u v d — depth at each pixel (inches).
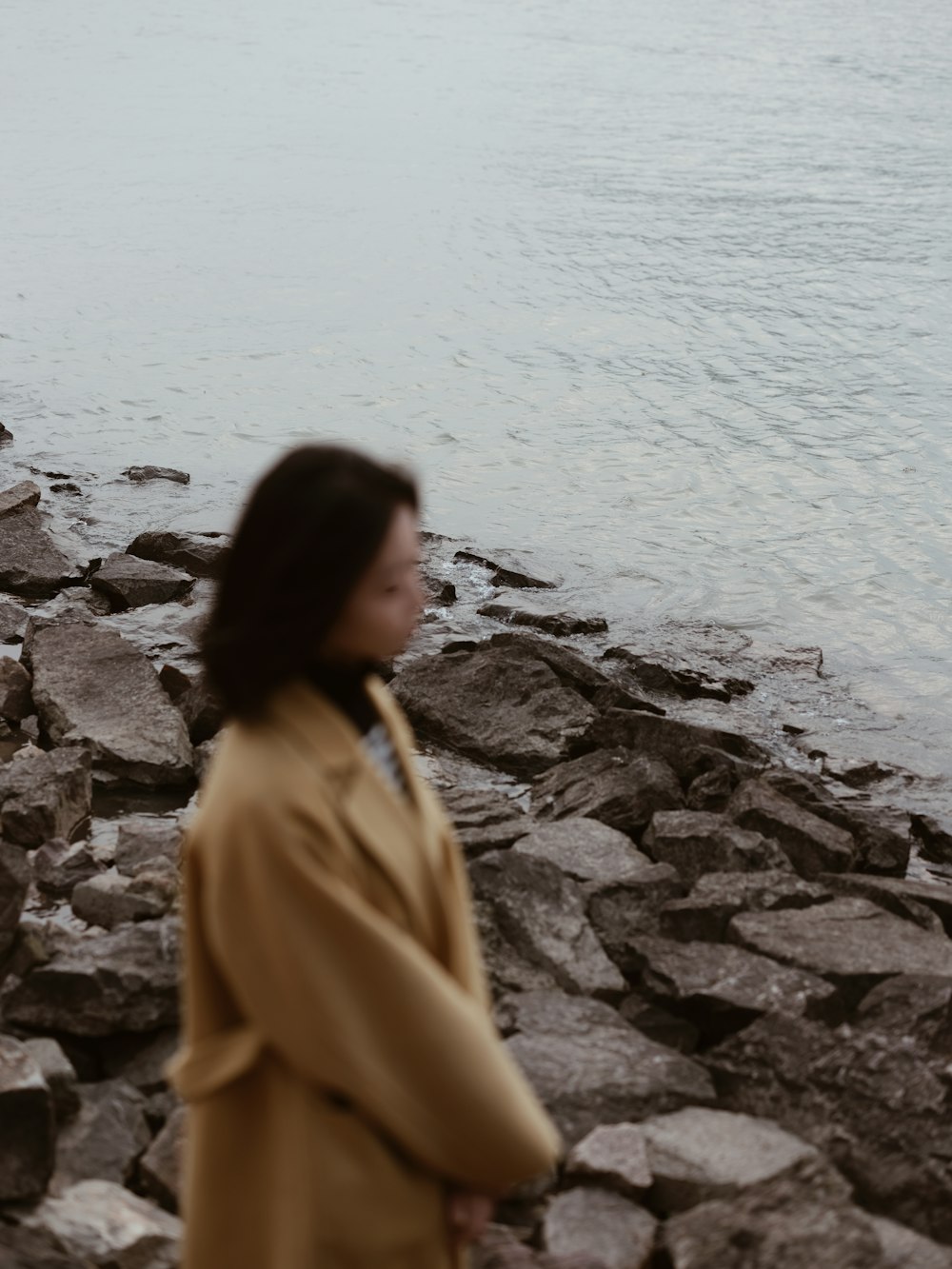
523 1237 125.5
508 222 761.6
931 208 792.9
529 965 170.7
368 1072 69.7
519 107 1142.3
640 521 387.9
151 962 152.1
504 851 182.7
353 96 1198.9
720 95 1198.3
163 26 1622.8
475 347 553.0
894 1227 126.7
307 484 72.0
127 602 318.3
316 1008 69.2
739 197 816.3
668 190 834.2
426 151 957.2
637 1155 130.0
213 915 71.8
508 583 345.4
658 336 564.7
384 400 491.5
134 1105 139.3
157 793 234.8
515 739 254.2
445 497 404.8
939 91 1218.0
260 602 71.5
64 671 261.6
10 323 581.3
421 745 259.6
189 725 253.0
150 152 961.5
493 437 454.3
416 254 695.7
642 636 317.1
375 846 72.6
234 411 480.7
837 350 546.0
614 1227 121.9
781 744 270.2
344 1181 73.0
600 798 224.4
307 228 751.7
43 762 219.8
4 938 157.8
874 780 257.6
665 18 1736.0
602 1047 149.7
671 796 225.3
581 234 732.0
